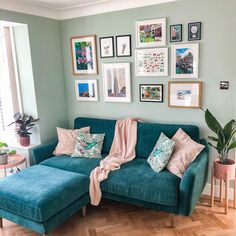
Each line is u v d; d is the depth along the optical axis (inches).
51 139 146.2
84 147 127.6
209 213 106.7
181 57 116.6
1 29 130.3
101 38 134.1
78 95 148.7
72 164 118.0
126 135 128.0
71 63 146.8
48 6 131.0
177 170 100.5
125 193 100.7
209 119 103.9
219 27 107.3
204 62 112.8
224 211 107.0
